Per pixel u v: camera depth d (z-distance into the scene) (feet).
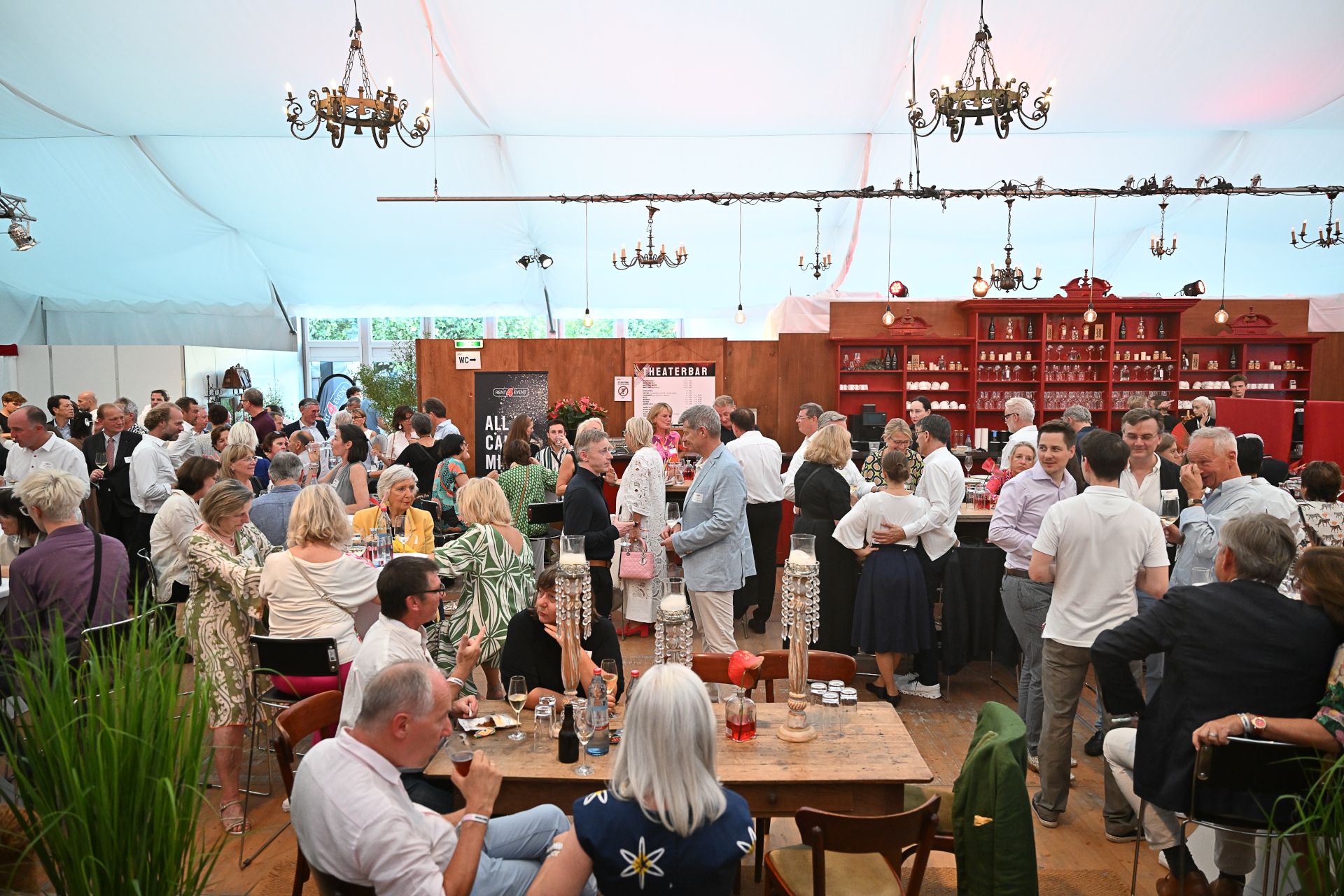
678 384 34.55
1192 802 8.94
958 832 8.81
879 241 46.62
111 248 45.11
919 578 16.81
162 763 6.73
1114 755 10.85
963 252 47.70
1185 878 10.21
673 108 33.04
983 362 38.47
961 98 21.65
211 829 12.44
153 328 51.42
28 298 49.32
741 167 38.83
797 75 30.19
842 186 40.37
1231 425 21.80
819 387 37.14
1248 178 39.42
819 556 18.34
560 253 48.60
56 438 22.47
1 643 11.23
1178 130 35.17
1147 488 15.26
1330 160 37.81
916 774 8.96
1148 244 46.44
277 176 40.24
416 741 7.37
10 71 28.66
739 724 9.70
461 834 7.54
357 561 13.23
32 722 6.93
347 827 7.04
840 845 7.87
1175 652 9.18
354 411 35.09
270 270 51.06
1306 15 26.22
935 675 17.63
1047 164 38.47
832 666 11.84
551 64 29.40
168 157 38.58
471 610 13.91
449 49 28.35
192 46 27.53
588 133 35.88
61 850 6.48
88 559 12.58
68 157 37.96
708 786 6.32
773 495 22.30
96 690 6.96
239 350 48.98
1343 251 46.47
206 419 30.55
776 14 26.35
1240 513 12.82
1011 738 8.66
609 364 34.42
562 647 9.89
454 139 36.94
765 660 11.83
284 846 12.05
